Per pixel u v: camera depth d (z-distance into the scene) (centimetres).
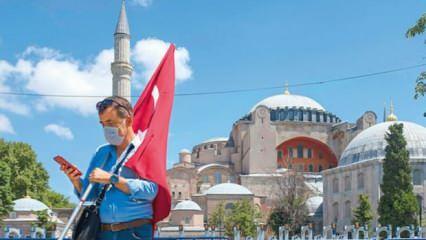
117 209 535
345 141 14075
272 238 5734
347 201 10594
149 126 588
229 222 10381
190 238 1625
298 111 15038
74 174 573
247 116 15275
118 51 10812
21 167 10081
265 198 12950
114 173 545
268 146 13825
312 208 11944
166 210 555
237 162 14600
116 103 552
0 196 7788
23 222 8644
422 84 1941
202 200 12638
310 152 14712
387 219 8050
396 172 8206
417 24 1895
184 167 13812
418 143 10300
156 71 632
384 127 10994
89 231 536
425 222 7750
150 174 540
